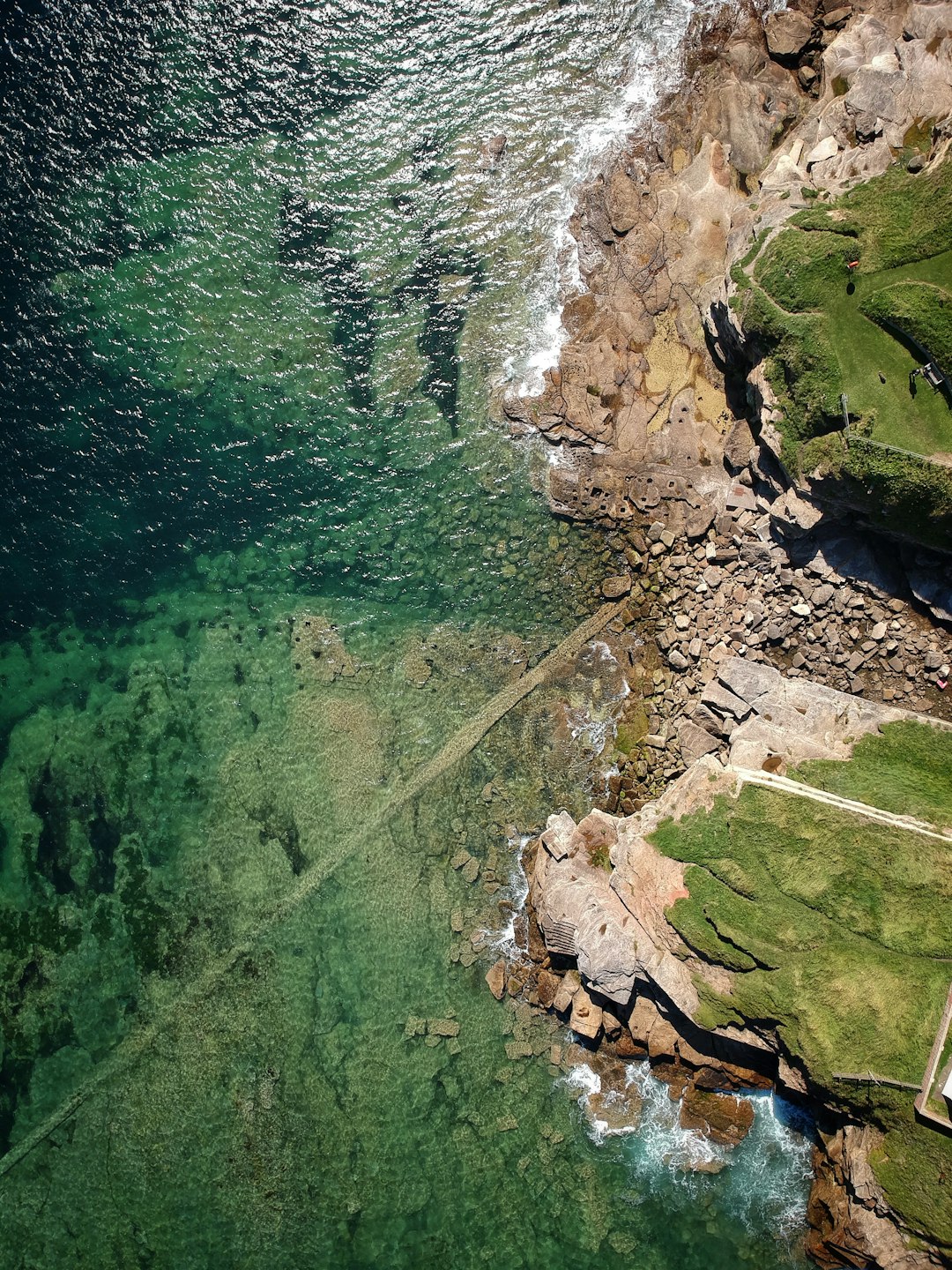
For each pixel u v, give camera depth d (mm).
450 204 26328
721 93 24594
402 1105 24938
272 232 27016
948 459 20531
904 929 20844
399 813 25672
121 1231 25219
